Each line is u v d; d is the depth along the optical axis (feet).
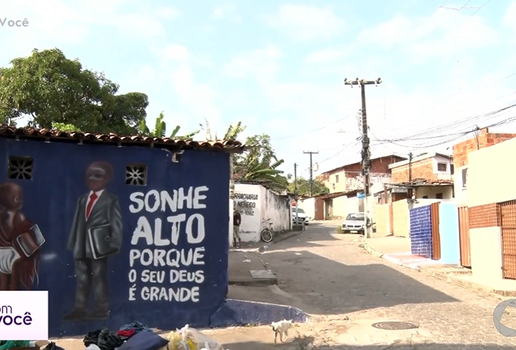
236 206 87.56
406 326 31.89
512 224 45.34
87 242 30.99
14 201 30.17
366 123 100.12
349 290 45.27
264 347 27.91
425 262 60.08
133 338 20.58
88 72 73.92
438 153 122.31
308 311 36.52
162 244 32.14
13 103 68.49
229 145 33.04
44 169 30.78
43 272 30.17
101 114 75.77
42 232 30.40
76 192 31.17
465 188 73.92
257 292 40.73
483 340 28.48
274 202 106.22
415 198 103.35
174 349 21.08
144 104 83.92
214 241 32.96
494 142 69.51
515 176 44.01
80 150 31.50
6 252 29.76
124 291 31.27
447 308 37.58
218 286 32.78
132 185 32.09
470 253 52.95
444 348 26.86
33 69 69.67
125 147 32.19
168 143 32.40
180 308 31.99
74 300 30.45
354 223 111.65
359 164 193.88
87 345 20.45
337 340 29.04
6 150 30.22
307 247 80.69
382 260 64.85
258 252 72.54
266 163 126.72
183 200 32.76
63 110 70.79
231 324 32.60
